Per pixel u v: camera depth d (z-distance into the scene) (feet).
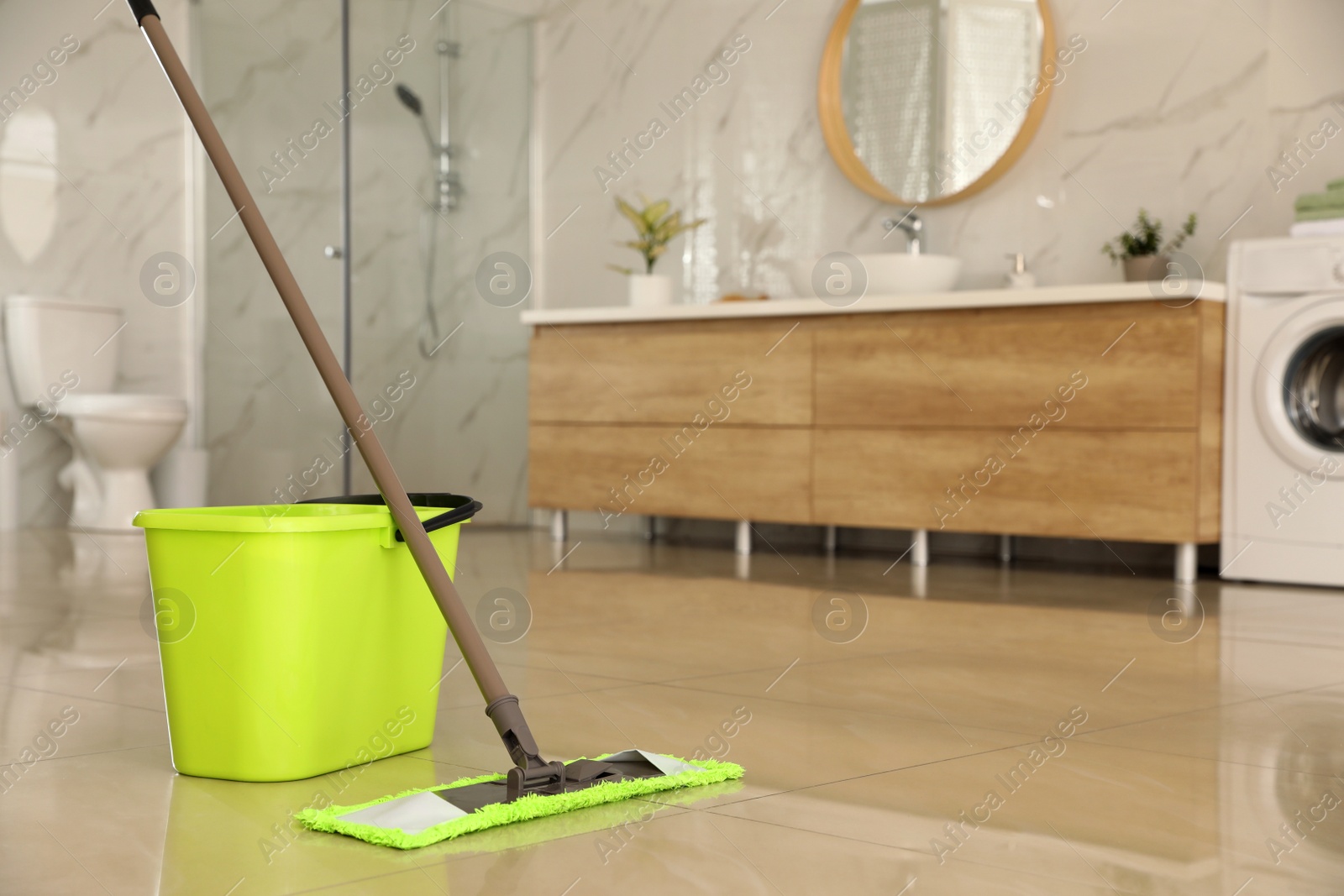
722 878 3.10
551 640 6.98
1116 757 4.39
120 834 3.49
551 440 13.14
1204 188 11.20
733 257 14.42
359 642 4.25
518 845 3.37
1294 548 9.70
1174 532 9.62
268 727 4.02
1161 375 9.65
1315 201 9.86
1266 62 10.85
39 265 14.25
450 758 4.41
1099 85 11.80
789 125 13.98
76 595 8.79
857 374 11.13
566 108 15.71
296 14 14.23
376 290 14.29
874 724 4.91
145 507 14.02
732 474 11.93
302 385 14.33
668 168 14.90
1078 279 11.96
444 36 14.90
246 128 14.66
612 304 15.33
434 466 14.85
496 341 15.55
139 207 14.97
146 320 15.03
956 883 3.07
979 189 12.51
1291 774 4.14
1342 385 9.70
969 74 12.55
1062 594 9.11
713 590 9.23
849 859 3.25
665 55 14.88
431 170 14.83
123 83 14.85
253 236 4.51
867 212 13.37
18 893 3.01
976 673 6.02
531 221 15.97
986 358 10.45
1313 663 6.31
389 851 3.33
